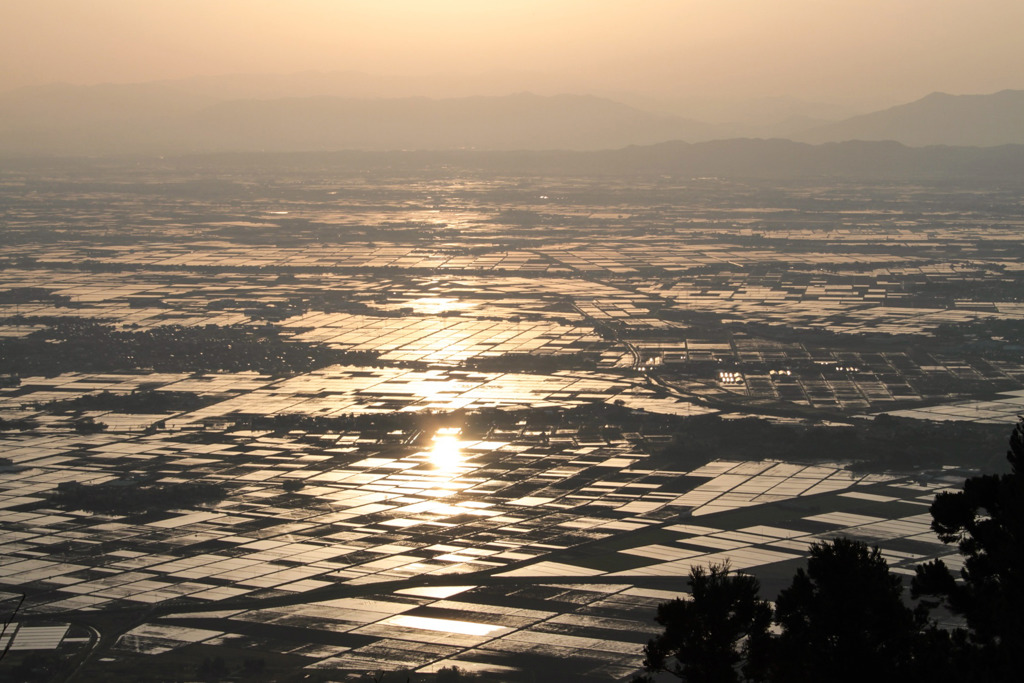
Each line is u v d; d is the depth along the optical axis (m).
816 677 64.56
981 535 69.75
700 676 65.88
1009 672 62.62
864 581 64.56
